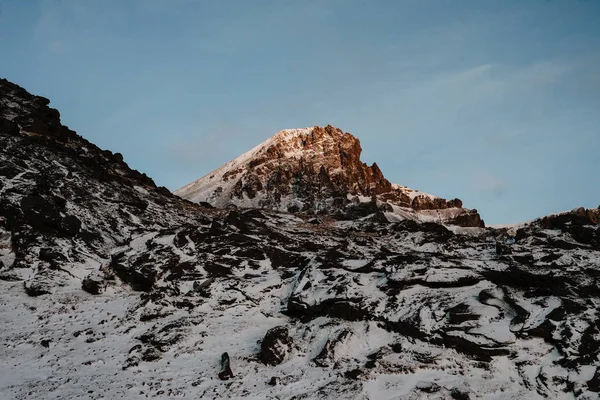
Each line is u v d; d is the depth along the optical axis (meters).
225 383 23.56
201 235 39.09
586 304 28.12
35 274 32.19
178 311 30.00
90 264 34.50
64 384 22.53
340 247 40.56
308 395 22.58
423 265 31.80
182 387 23.08
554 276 30.75
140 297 31.16
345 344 25.95
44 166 44.22
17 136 48.06
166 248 36.06
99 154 56.12
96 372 23.77
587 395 22.67
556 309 26.89
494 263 32.88
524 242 42.62
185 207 51.06
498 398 22.73
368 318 28.22
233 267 35.47
